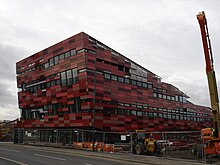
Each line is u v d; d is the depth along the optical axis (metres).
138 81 60.22
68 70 52.03
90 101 47.66
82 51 48.88
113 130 51.41
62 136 41.50
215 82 20.20
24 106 64.94
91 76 48.75
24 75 65.31
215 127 20.33
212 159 20.62
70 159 19.94
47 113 57.12
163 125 66.69
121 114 54.00
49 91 56.78
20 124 61.88
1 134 57.91
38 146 37.41
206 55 20.31
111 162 18.42
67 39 52.59
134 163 18.11
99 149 30.56
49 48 57.34
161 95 68.06
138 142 26.84
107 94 51.41
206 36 20.47
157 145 26.62
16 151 27.20
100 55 51.44
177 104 74.81
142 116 59.62
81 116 48.69
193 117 83.50
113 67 53.84
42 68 59.28
